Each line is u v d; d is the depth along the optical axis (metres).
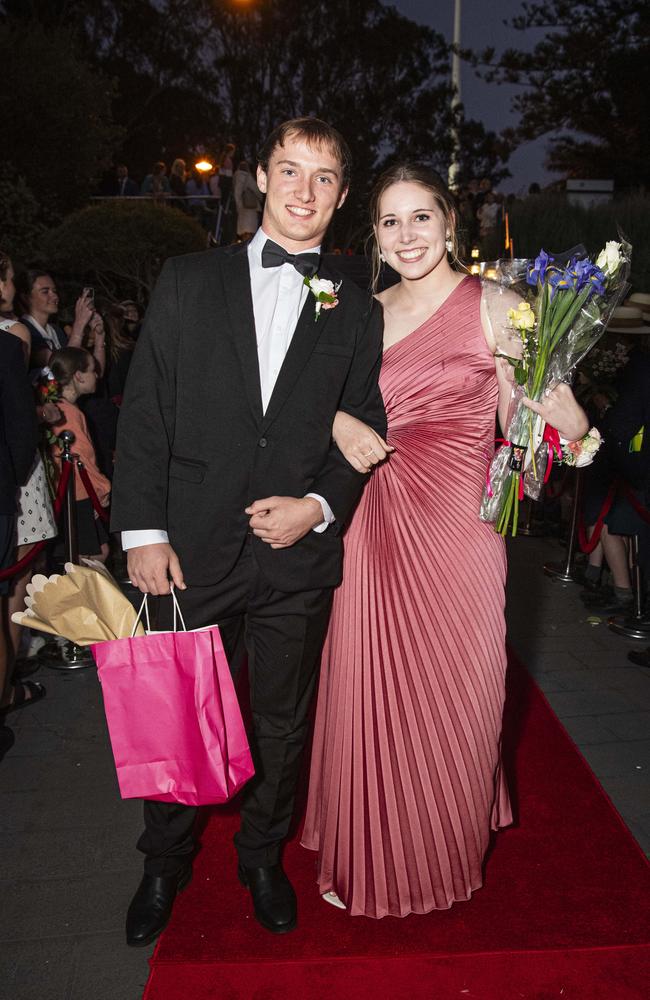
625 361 5.15
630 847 2.91
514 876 2.76
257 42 33.81
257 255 2.35
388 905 2.49
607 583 5.52
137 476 2.26
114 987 2.32
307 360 2.31
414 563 2.51
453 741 2.50
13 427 3.29
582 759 3.49
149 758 2.18
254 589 2.38
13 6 21.70
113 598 2.25
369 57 34.59
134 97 30.92
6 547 3.40
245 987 2.29
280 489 2.32
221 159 15.48
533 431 2.46
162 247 10.77
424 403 2.50
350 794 2.51
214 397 2.28
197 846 2.88
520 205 11.88
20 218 11.43
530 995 2.27
